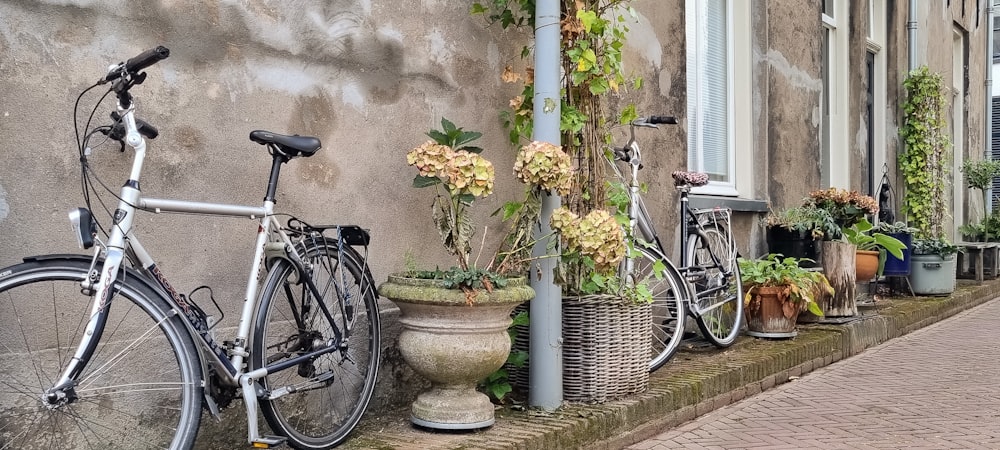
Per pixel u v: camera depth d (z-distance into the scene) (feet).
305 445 10.42
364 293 11.61
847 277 22.70
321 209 11.96
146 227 10.05
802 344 19.15
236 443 10.75
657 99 19.57
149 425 9.79
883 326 23.56
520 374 13.50
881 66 34.86
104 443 9.43
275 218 10.25
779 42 25.23
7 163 8.93
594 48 14.02
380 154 12.82
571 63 13.78
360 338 12.06
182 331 8.94
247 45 11.12
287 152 10.23
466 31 14.33
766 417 15.06
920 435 13.91
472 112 14.42
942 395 16.87
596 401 13.29
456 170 11.33
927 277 30.01
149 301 8.77
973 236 43.88
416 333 11.32
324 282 10.98
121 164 9.91
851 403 16.16
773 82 24.88
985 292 34.04
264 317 10.05
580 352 13.26
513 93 15.26
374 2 12.74
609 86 13.92
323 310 10.71
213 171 10.74
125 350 9.24
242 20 11.05
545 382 12.81
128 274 8.68
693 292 17.35
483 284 11.20
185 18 10.44
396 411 12.74
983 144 49.08
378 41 12.79
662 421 13.97
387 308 12.93
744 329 20.75
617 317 13.53
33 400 8.96
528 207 12.51
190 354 8.96
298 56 11.71
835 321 22.44
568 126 13.50
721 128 24.09
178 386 9.29
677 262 20.15
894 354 21.68
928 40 39.27
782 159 25.45
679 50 20.47
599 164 14.10
